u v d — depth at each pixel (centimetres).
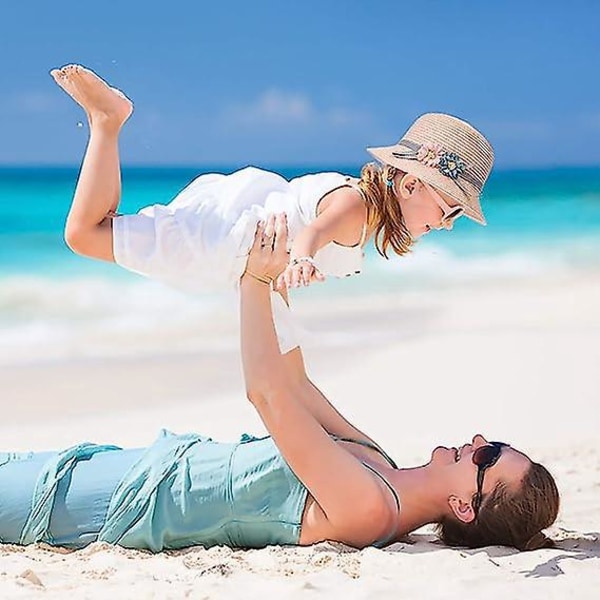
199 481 1078
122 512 1077
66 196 6969
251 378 1025
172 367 2620
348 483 1035
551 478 1079
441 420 2134
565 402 2259
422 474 1094
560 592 934
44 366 2634
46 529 1083
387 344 2912
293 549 1051
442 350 2820
